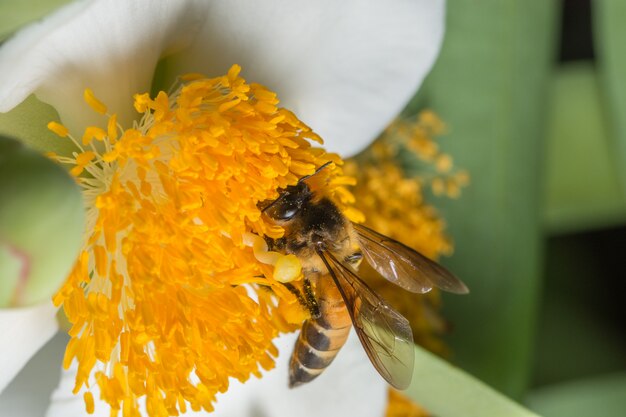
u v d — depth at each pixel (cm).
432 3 18
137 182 16
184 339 16
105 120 17
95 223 16
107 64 16
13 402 17
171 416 17
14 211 15
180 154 16
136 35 16
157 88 17
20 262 15
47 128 16
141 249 16
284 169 16
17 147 15
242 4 17
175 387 17
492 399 18
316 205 17
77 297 16
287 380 18
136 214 16
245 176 16
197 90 16
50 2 16
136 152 16
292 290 17
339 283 18
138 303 16
